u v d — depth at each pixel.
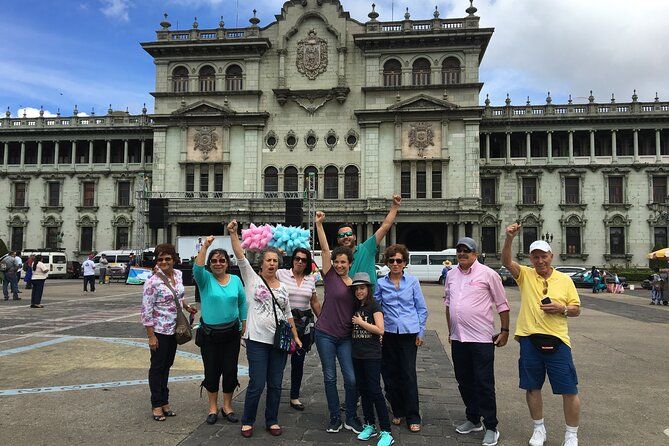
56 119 61.66
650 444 6.78
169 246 8.02
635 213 53.94
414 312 7.59
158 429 7.19
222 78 56.00
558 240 54.72
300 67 55.38
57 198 61.56
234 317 7.67
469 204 51.19
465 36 52.62
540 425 6.76
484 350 7.02
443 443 6.80
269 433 7.11
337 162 54.34
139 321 18.56
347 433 7.16
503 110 56.25
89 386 9.41
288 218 40.44
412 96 53.22
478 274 7.35
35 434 6.91
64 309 22.62
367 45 54.44
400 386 7.62
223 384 7.69
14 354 12.34
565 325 6.66
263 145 55.22
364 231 53.78
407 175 53.56
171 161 55.62
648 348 14.15
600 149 56.12
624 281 44.72
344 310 7.30
